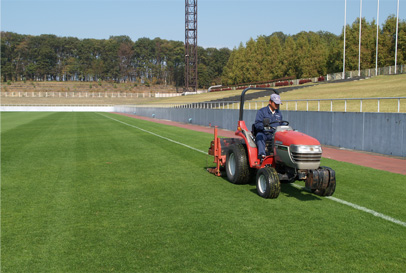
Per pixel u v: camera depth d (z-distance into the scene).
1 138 16.89
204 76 151.38
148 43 176.00
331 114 14.42
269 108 7.00
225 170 8.71
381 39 63.38
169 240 4.42
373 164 10.06
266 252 4.07
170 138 17.02
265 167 6.39
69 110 73.12
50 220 5.19
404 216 5.33
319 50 83.44
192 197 6.44
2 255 4.04
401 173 8.71
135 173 8.63
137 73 172.75
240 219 5.19
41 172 8.77
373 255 4.00
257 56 99.50
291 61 88.06
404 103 22.02
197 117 28.95
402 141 11.25
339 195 6.56
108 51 171.25
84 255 4.03
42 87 128.00
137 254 4.04
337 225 4.93
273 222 5.05
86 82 155.12
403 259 3.91
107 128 23.73
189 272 3.61
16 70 157.75
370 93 34.84
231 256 3.97
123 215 5.40
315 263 3.80
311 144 5.89
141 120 36.22
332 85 48.12
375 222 5.06
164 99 87.62
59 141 15.65
